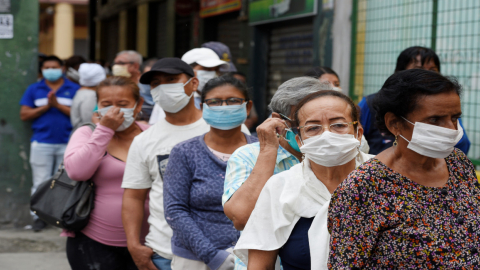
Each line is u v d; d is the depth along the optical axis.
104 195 3.52
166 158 3.30
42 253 5.69
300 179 2.08
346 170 2.09
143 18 14.47
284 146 2.46
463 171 1.84
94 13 19.75
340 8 6.83
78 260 3.55
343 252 1.72
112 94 3.55
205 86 3.04
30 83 6.53
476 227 1.70
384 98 1.78
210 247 2.71
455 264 1.64
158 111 4.80
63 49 24.95
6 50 6.41
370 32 6.54
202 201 2.84
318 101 2.05
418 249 1.66
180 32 12.68
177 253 2.91
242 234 2.10
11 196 6.54
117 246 3.53
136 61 6.71
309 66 7.94
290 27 8.48
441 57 5.50
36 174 6.50
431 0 5.61
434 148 1.69
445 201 1.73
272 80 9.15
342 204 1.75
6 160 6.51
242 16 9.55
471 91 5.13
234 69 5.61
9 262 5.37
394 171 1.75
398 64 3.85
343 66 6.84
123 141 3.68
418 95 1.70
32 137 6.52
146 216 3.54
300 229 2.04
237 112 2.92
